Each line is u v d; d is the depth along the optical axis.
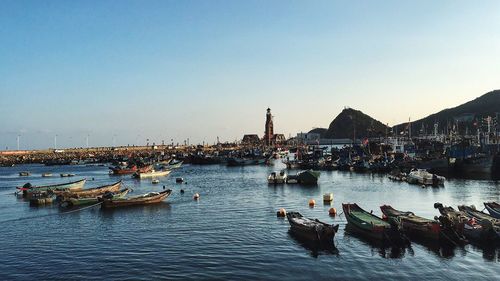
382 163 140.62
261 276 35.19
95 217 63.00
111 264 39.00
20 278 35.81
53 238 49.88
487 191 86.62
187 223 56.84
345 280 34.22
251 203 74.44
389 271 36.19
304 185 103.56
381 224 45.38
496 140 152.38
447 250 41.62
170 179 129.75
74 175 159.00
